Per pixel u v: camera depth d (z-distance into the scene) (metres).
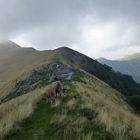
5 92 79.19
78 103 16.00
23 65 152.50
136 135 10.38
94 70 133.12
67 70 62.47
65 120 11.77
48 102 16.83
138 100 83.38
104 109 15.15
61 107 14.83
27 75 80.06
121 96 74.94
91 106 14.74
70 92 20.67
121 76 175.12
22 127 11.62
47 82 50.09
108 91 62.22
